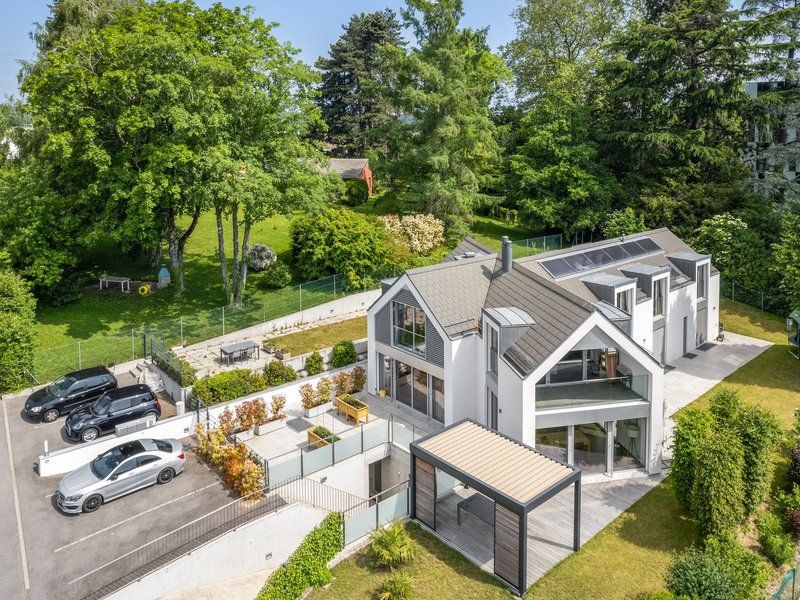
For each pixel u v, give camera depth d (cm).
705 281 3525
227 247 4719
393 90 5100
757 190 4853
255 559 1808
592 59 6103
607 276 2948
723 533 1811
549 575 1734
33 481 2139
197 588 1705
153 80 3016
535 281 2508
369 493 2488
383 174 5325
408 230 4659
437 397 2608
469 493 2194
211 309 3788
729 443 1873
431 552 1878
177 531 1762
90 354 3067
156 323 3281
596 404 2153
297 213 5553
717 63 4831
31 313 3031
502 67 6106
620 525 1955
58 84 3253
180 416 2459
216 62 3195
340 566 1861
